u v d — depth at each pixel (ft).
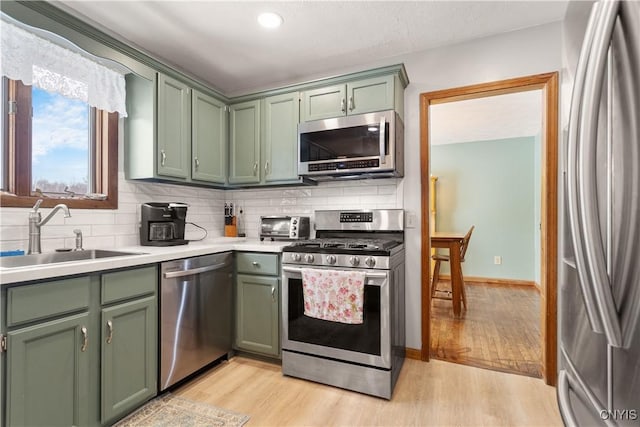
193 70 9.00
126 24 6.81
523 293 14.35
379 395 6.20
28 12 5.09
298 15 6.56
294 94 8.37
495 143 16.49
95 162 7.04
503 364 7.59
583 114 1.67
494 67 7.30
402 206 8.12
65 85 5.98
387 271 6.19
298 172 7.97
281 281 7.33
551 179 6.73
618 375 1.65
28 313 4.09
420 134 7.92
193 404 5.94
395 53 8.11
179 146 7.66
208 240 9.20
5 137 5.71
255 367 7.45
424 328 7.78
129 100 7.29
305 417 5.60
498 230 16.40
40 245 5.71
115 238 7.16
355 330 6.43
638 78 1.41
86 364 4.76
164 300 6.03
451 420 5.53
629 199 1.50
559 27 6.79
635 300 1.48
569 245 2.31
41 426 4.22
